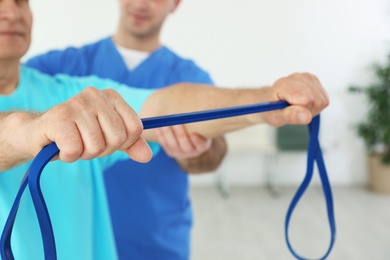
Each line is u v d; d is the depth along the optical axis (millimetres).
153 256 1451
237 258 2822
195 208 3777
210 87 778
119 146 421
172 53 1608
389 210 3748
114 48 1536
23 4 733
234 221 3467
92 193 825
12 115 484
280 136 4293
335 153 4527
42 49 4020
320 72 4387
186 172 1383
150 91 834
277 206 3842
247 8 4246
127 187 1392
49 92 823
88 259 791
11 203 677
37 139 417
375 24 4371
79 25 4047
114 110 425
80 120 409
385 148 4355
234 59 4293
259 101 681
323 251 2904
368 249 2938
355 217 3562
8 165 497
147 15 1479
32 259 694
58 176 758
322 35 4344
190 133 850
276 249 2945
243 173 4516
